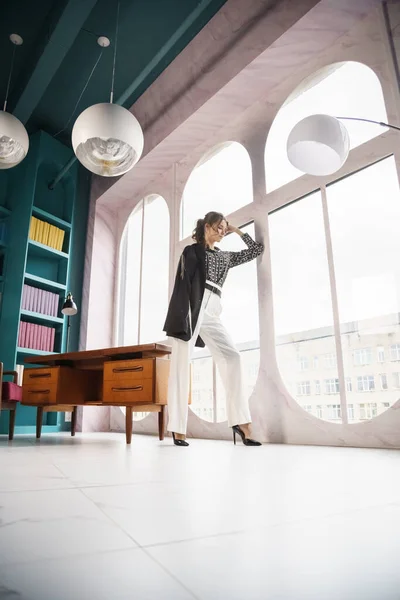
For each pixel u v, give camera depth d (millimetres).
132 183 4766
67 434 3902
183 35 3834
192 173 4219
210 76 3607
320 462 1529
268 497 847
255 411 3021
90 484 999
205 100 3600
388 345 15953
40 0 3393
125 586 386
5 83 4250
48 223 4758
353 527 617
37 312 4277
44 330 4324
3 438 3172
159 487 960
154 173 4590
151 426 3992
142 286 4523
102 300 4930
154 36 3729
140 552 492
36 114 4691
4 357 4004
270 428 2898
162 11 3479
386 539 554
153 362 2592
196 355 8930
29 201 4504
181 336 2516
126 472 1226
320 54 3094
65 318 4574
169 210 4422
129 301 5031
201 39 3773
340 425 2488
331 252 2762
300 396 17141
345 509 739
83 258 5066
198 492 899
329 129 1924
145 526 615
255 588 384
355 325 16594
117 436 3574
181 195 4254
